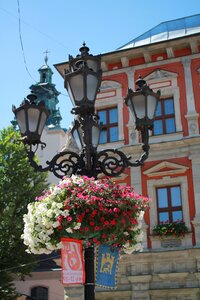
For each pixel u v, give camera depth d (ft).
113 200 24.14
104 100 74.95
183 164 66.95
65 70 27.94
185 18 84.17
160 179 67.36
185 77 71.77
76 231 23.32
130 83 74.23
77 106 26.08
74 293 63.72
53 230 23.63
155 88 72.74
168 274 61.93
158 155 68.44
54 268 92.84
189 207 64.90
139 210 25.40
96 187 24.47
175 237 63.98
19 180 75.00
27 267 73.51
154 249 63.87
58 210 23.54
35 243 24.21
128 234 24.70
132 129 71.31
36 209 24.52
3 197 73.26
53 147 113.70
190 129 68.54
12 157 76.02
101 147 71.97
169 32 81.66
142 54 74.13
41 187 76.89
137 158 69.21
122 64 75.41
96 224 23.32
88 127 26.32
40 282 91.76
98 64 28.48
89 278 23.30
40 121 27.96
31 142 27.78
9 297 73.10
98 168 27.50
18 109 27.96
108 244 24.58
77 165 26.61
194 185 65.46
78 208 23.45
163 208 66.39
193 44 71.56
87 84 25.98
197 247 61.82
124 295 63.36
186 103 70.38
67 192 24.34
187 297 60.80
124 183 68.85
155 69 73.61
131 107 28.45
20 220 71.31
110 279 24.36
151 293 62.23
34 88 130.00
